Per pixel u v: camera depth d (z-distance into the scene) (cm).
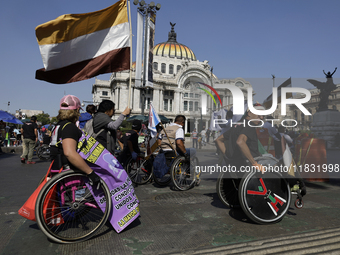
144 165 550
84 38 470
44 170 739
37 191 247
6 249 229
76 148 246
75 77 476
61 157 262
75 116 263
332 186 498
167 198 421
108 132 355
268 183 298
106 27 471
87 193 270
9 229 277
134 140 535
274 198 297
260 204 291
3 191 469
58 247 233
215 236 258
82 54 473
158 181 520
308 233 265
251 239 250
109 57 469
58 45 462
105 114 357
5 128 1573
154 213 336
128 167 540
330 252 230
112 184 269
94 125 351
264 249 230
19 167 798
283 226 287
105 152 268
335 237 257
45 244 240
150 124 523
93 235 252
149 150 538
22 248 231
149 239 251
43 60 459
